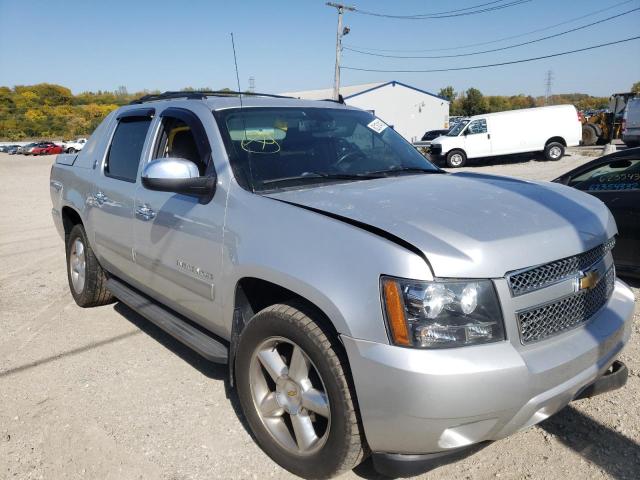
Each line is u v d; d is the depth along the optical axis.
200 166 3.31
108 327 4.73
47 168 31.36
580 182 5.75
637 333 4.25
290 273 2.47
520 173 18.91
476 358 2.13
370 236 2.33
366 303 2.22
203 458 2.89
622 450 2.82
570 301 2.45
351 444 2.37
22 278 6.47
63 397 3.54
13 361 4.11
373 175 3.35
